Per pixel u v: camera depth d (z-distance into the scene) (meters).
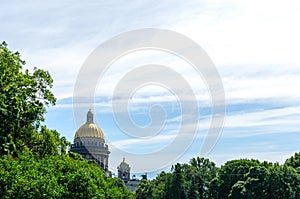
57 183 35.56
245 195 101.56
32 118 48.28
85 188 37.69
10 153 44.16
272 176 101.44
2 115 43.91
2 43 50.72
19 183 31.33
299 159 124.38
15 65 50.34
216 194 115.25
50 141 54.88
